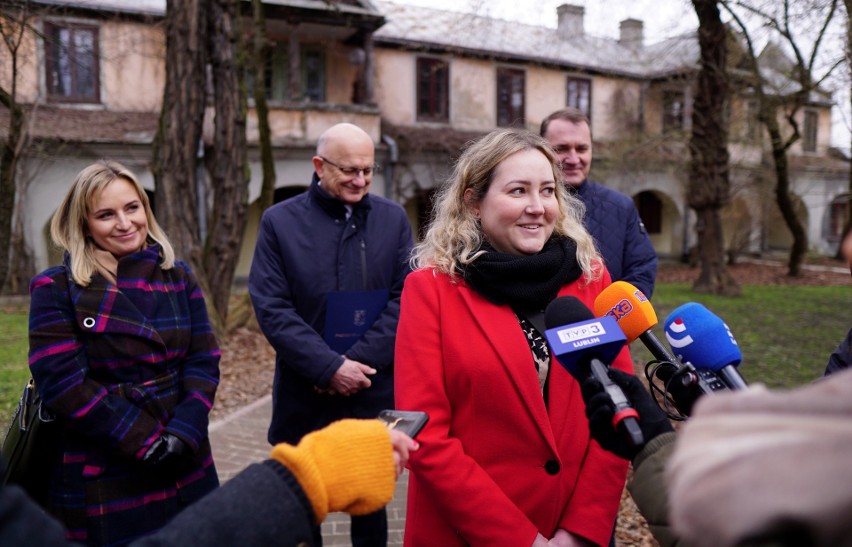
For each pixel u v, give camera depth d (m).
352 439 1.22
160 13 16.09
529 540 1.68
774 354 8.31
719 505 0.61
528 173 1.88
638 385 1.35
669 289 16.05
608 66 22.28
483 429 1.83
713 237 14.98
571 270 1.99
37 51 15.09
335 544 3.51
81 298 2.15
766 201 22.23
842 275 19.81
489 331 1.83
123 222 2.26
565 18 12.68
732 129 18.97
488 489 1.72
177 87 8.00
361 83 18.89
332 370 2.91
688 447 0.70
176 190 8.05
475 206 2.01
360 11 16.97
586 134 3.32
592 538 1.76
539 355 1.88
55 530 0.88
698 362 1.54
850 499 0.57
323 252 3.13
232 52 8.29
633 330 1.70
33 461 2.10
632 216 3.38
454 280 1.93
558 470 1.81
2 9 11.10
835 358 1.68
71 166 14.59
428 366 1.85
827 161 25.56
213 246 8.48
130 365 2.19
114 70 15.95
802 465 0.60
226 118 8.34
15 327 9.98
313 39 18.38
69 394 2.04
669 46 14.59
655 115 23.09
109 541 2.07
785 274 20.16
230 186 8.41
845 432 0.61
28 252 14.28
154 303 2.29
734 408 0.71
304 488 1.13
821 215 26.38
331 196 3.17
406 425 1.41
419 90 19.70
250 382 6.95
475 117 20.53
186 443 2.17
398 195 18.30
